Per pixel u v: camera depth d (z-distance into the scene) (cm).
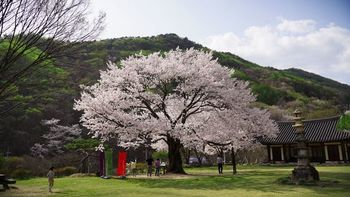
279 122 3494
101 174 2028
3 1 658
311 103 5647
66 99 3625
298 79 7156
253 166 3114
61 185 1562
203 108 2167
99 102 1889
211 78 1939
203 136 2053
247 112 2028
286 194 1027
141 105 2078
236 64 7631
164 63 2056
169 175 1981
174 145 2119
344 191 1049
